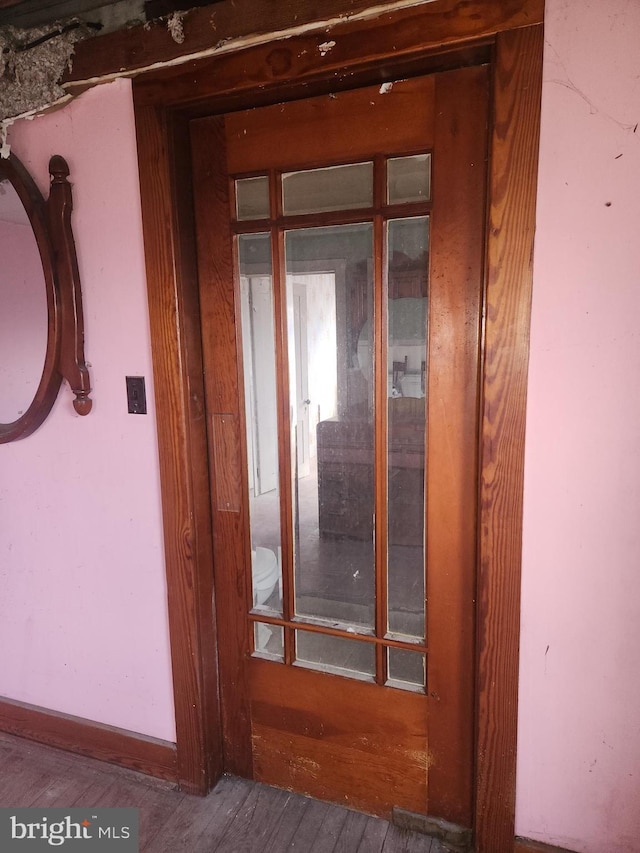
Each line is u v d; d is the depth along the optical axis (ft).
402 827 4.99
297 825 5.07
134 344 4.94
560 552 4.00
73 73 4.67
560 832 4.38
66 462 5.43
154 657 5.46
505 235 3.75
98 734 5.84
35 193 4.96
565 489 3.91
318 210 4.51
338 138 4.31
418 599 4.76
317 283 4.64
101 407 5.17
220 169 4.68
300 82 4.11
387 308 4.43
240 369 4.95
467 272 4.12
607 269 3.61
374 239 4.34
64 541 5.62
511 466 3.98
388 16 3.77
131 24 4.49
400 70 3.96
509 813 4.46
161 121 4.50
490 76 3.81
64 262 4.91
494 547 4.12
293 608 5.16
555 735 4.24
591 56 3.43
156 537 5.22
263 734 5.47
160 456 4.99
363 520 4.82
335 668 5.09
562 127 3.55
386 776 5.04
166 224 4.61
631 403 3.69
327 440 4.82
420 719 4.83
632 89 3.40
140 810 5.25
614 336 3.66
